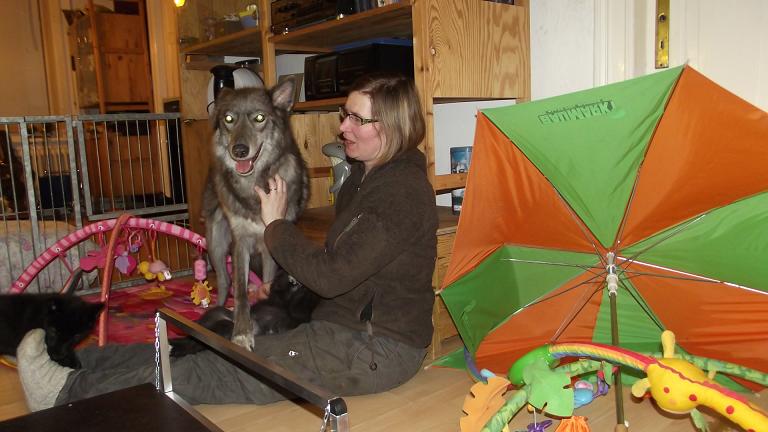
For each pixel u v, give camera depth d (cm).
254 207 263
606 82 285
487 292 197
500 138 166
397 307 215
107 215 425
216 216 301
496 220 181
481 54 285
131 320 321
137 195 600
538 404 138
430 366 241
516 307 195
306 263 198
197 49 451
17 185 579
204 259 368
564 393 137
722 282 167
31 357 205
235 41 411
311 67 339
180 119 475
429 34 264
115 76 653
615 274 169
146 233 366
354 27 319
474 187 173
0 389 245
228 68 413
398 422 204
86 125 614
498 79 294
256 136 259
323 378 213
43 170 609
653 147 149
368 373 214
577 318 192
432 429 198
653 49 279
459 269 188
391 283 212
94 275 399
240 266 266
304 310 249
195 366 215
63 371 209
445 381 238
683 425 194
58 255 330
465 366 232
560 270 185
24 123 382
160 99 598
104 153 620
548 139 158
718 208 158
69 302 230
